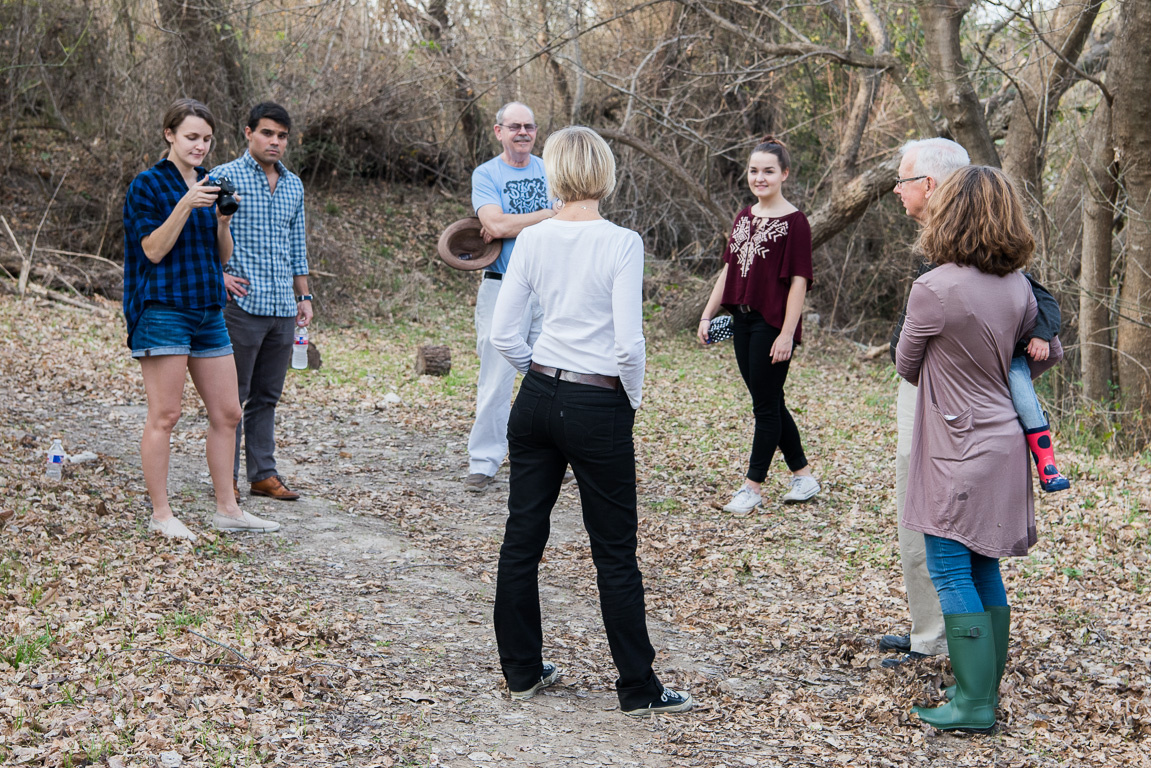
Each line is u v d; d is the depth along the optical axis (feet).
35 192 45.47
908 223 55.83
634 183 56.70
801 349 47.39
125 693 9.86
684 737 10.43
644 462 23.41
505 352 10.94
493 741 9.99
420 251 55.01
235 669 10.78
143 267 14.70
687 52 51.13
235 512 16.33
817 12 49.39
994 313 10.53
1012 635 13.98
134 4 45.50
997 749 10.68
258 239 17.17
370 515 18.38
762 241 18.51
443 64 52.90
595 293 10.37
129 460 19.92
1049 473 10.73
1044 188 37.81
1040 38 26.99
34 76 45.09
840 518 19.56
